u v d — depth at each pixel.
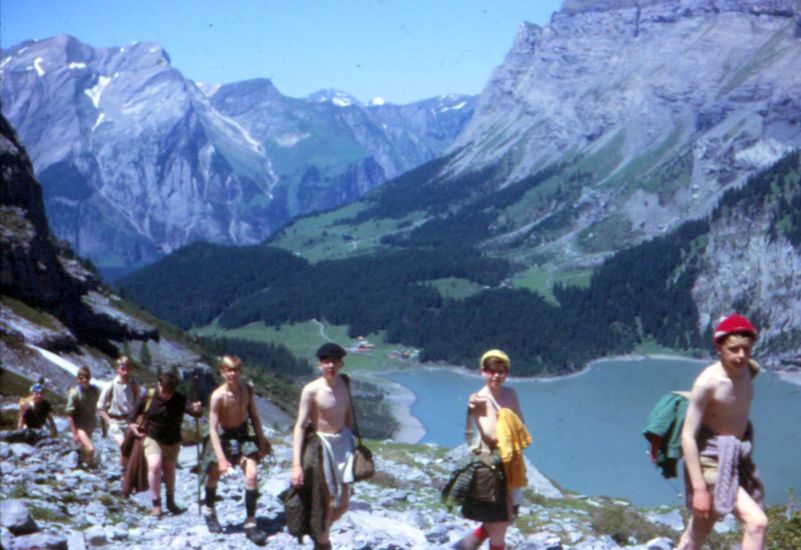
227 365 14.41
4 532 11.62
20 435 21.73
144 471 17.23
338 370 11.75
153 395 17.09
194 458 27.77
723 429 8.49
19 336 105.81
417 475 33.16
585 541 18.56
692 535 8.74
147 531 14.81
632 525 22.56
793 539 12.08
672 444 8.65
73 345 121.88
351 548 13.11
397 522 15.93
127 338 168.25
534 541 14.74
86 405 21.69
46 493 16.25
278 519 15.77
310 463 11.52
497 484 10.17
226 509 17.30
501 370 10.34
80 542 12.93
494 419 10.35
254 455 14.50
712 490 8.37
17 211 140.50
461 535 14.88
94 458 22.83
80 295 167.50
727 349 8.34
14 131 153.38
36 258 136.62
